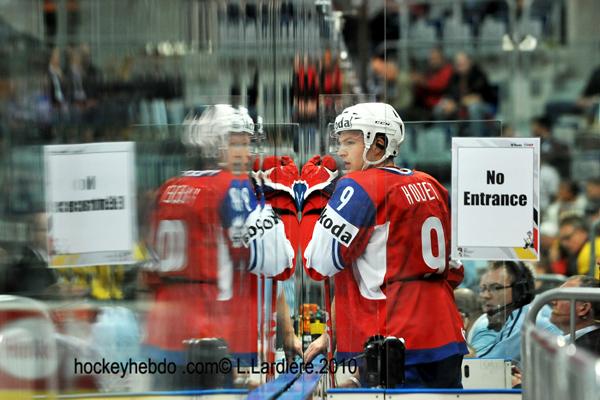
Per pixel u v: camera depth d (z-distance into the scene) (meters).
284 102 11.09
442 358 11.50
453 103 13.42
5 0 4.78
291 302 11.21
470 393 11.56
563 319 11.74
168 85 6.54
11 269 4.94
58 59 5.26
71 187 5.43
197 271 7.26
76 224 5.44
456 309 11.70
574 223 12.24
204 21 7.38
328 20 13.50
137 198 6.12
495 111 13.23
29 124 5.01
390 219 11.37
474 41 13.30
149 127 6.26
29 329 5.08
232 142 8.44
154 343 6.40
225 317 8.15
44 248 5.20
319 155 11.56
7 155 4.84
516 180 11.78
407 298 11.45
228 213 8.30
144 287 6.27
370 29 14.80
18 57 4.91
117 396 5.90
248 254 9.43
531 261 11.77
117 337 5.89
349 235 11.27
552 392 6.34
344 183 11.36
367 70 14.82
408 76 13.60
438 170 11.77
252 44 9.43
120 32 5.82
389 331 11.42
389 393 11.44
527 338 7.52
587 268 12.05
